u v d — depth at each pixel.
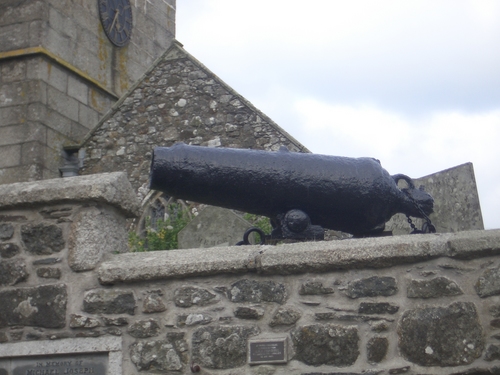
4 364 6.43
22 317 6.46
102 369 6.28
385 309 5.90
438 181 10.22
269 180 6.68
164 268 6.25
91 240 6.46
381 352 5.85
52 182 6.68
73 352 6.32
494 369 5.68
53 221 6.57
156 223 16.47
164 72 17.16
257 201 6.77
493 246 5.79
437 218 10.08
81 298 6.39
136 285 6.34
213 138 16.45
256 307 6.10
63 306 6.41
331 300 6.00
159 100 17.08
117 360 6.24
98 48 19.06
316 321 5.98
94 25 19.03
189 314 6.20
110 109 17.36
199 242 12.35
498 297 5.78
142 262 6.34
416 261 5.92
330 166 6.73
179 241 12.46
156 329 6.23
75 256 6.45
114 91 19.31
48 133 17.53
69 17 18.38
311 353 5.95
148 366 6.18
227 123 16.45
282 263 6.05
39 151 17.27
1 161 17.41
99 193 6.51
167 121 16.92
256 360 6.01
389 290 5.92
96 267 6.42
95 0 19.11
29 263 6.54
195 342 6.14
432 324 5.82
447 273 5.88
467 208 9.88
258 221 13.23
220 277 6.21
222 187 6.71
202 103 16.75
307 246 6.09
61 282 6.46
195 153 6.73
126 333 6.27
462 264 5.87
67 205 6.58
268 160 6.73
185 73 17.02
